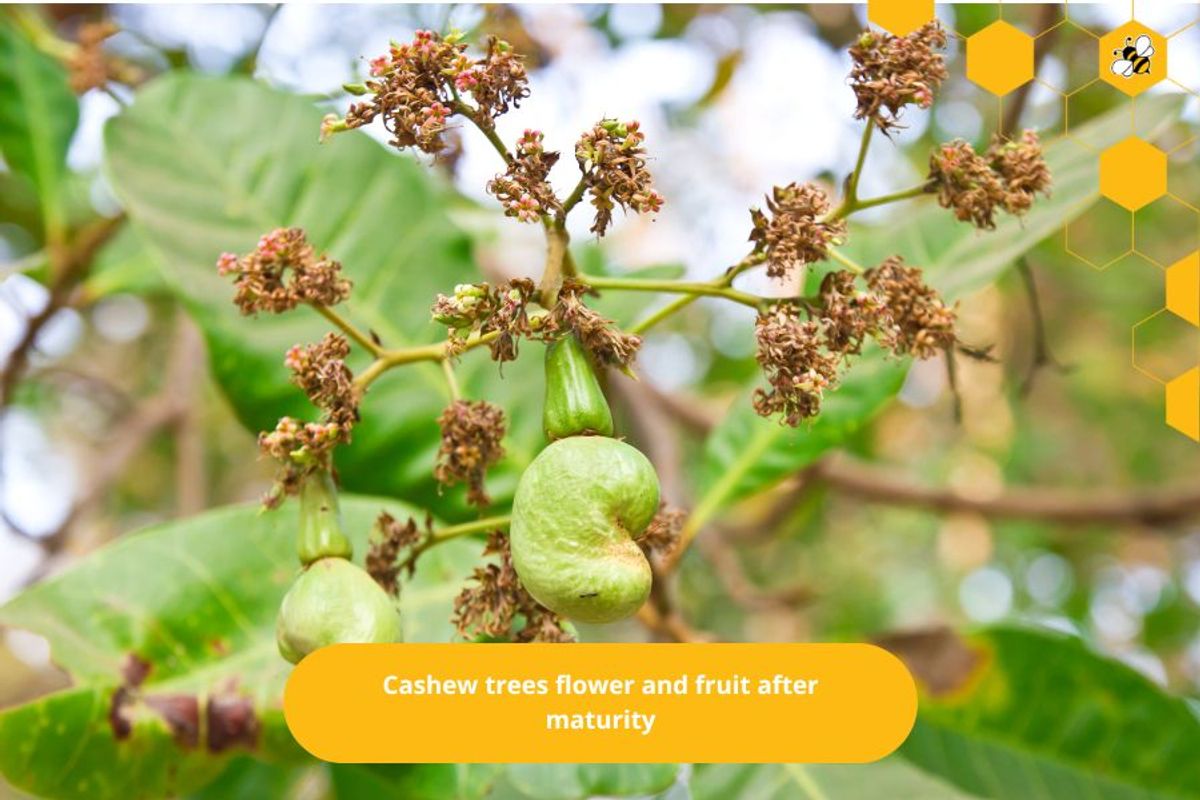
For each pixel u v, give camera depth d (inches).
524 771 20.7
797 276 21.5
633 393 31.8
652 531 17.8
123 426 36.4
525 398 22.6
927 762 22.9
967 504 37.9
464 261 23.0
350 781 24.6
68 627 20.3
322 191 22.9
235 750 20.3
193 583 20.9
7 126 26.8
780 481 23.0
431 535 18.9
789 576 54.8
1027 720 23.0
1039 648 23.1
